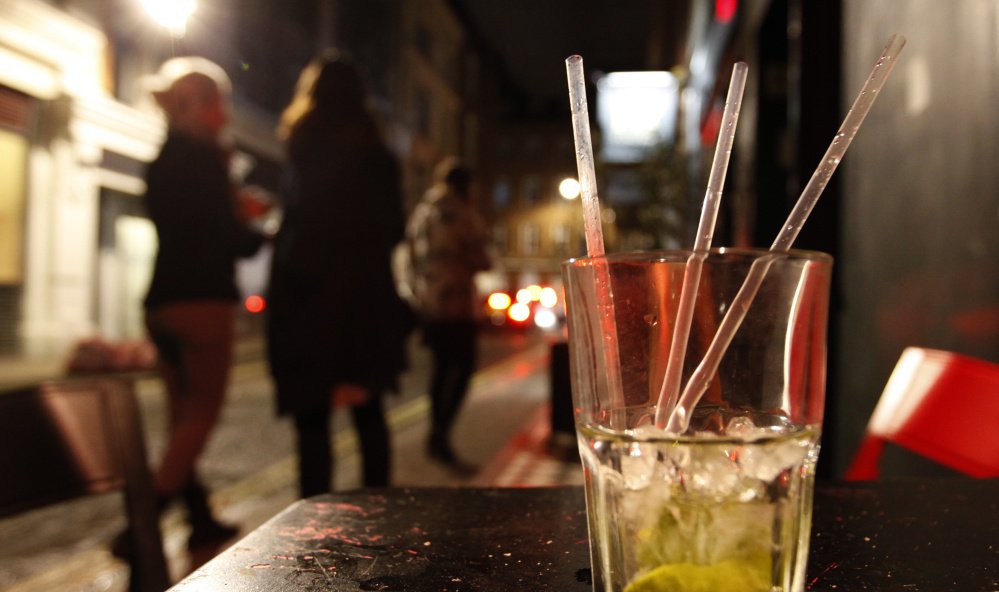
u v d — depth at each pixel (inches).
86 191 517.0
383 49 1078.4
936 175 89.9
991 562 25.3
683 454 17.8
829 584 23.6
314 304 103.5
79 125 507.8
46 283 494.3
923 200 93.7
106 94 544.1
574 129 21.1
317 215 104.3
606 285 18.9
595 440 19.2
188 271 108.7
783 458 17.9
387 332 109.1
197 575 24.7
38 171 487.2
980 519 30.0
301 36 822.5
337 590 23.4
